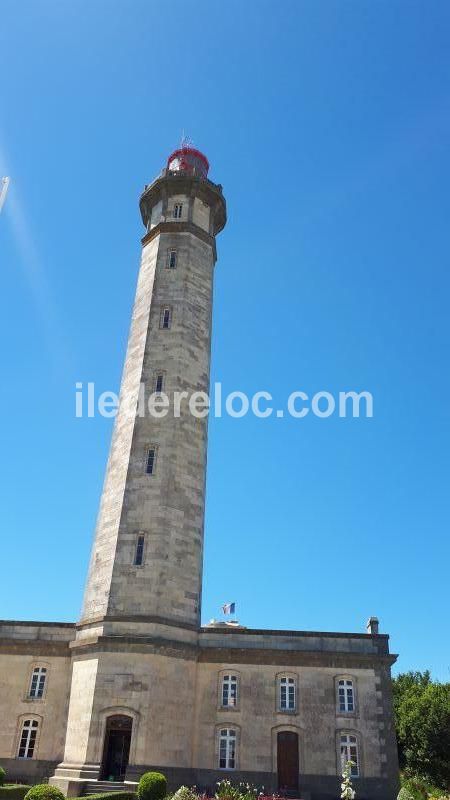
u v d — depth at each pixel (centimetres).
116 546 3528
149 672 3186
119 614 3331
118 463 3891
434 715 5750
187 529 3722
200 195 5047
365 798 3209
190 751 3294
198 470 3969
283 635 3631
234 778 3259
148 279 4616
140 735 3041
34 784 3219
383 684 3509
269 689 3491
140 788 2769
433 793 4612
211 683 3494
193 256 4675
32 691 3509
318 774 3284
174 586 3503
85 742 3044
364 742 3362
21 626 3669
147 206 5197
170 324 4331
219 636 3612
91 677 3206
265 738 3372
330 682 3516
